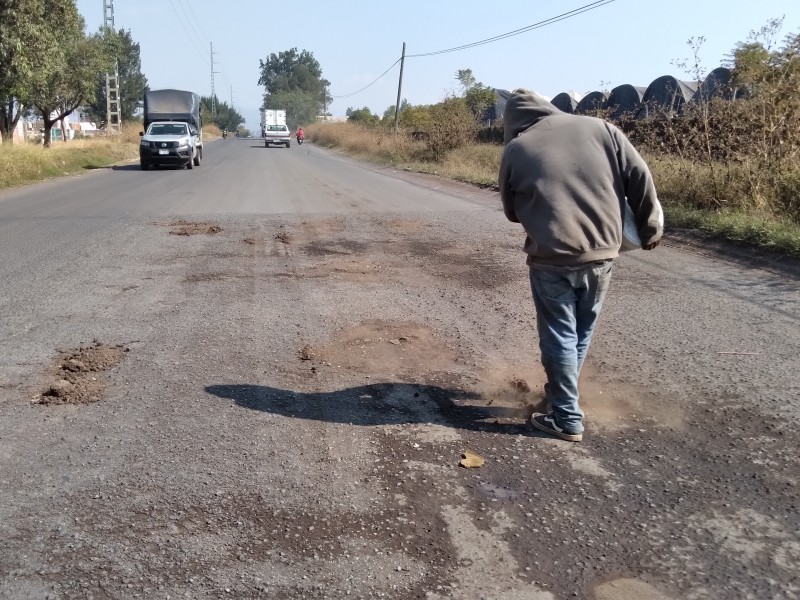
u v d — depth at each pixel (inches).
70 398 167.2
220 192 633.0
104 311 239.8
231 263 318.0
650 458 140.3
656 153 464.4
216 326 223.3
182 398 167.8
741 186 379.6
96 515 120.6
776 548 111.9
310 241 373.1
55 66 955.3
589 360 192.2
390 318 232.4
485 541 114.1
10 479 131.8
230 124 5477.4
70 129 2295.8
